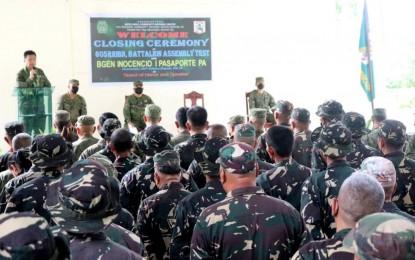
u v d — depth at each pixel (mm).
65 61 9594
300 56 10789
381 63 11328
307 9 10750
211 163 2568
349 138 2783
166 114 10281
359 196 1776
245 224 2035
